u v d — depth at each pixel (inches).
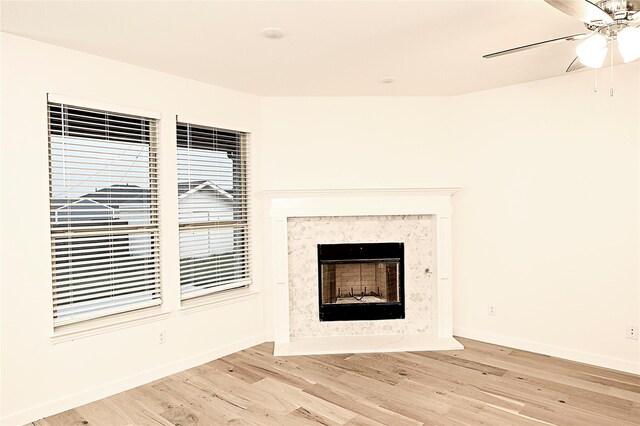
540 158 160.9
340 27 109.9
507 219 169.6
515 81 161.3
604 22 86.1
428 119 182.4
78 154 128.7
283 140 179.3
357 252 182.2
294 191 169.6
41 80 117.2
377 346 171.2
